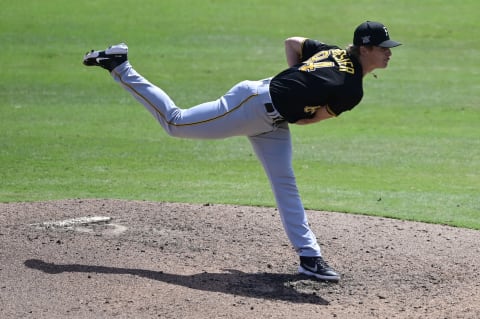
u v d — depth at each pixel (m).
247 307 21.52
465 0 95.38
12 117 54.75
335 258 26.48
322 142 50.53
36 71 68.19
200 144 49.31
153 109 23.69
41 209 31.45
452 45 80.12
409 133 53.28
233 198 35.88
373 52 22.42
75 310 20.75
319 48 23.62
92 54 23.94
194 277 23.84
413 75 70.38
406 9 91.50
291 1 93.56
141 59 72.12
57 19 83.62
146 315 20.55
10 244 26.17
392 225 31.31
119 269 24.12
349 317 21.17
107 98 61.59
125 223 29.52
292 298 22.56
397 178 41.84
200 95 62.22
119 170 42.31
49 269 23.86
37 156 44.84
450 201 36.72
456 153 48.00
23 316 20.27
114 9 88.31
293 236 24.11
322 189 38.78
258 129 23.08
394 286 24.06
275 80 22.41
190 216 30.89
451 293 23.55
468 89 66.19
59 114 56.19
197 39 79.44
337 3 92.75
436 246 28.41
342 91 21.98
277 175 23.84
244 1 93.12
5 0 88.75
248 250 26.91
